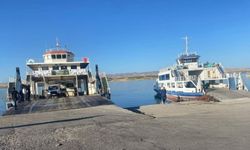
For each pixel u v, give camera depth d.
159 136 14.30
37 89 58.12
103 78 48.53
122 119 20.56
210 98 38.09
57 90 50.59
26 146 13.49
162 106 32.59
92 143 13.32
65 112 26.77
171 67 54.12
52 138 15.00
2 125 20.84
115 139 13.93
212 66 52.19
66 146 12.98
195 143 12.54
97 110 27.08
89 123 19.23
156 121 19.53
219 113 23.30
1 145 13.98
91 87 51.56
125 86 150.75
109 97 47.94
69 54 54.34
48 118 23.23
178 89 46.69
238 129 15.52
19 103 40.22
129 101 61.72
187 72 51.53
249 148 11.39
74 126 18.39
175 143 12.67
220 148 11.57
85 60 52.94
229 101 34.50
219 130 15.42
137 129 16.50
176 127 16.80
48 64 52.03
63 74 50.47
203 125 17.27
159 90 59.84
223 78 50.72
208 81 50.69
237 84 49.97
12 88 43.19
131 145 12.58
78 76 52.47
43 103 38.12
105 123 19.06
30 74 49.38
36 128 18.48
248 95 40.12
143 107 33.12
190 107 29.75
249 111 23.52
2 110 50.06
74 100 40.12
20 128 18.98
